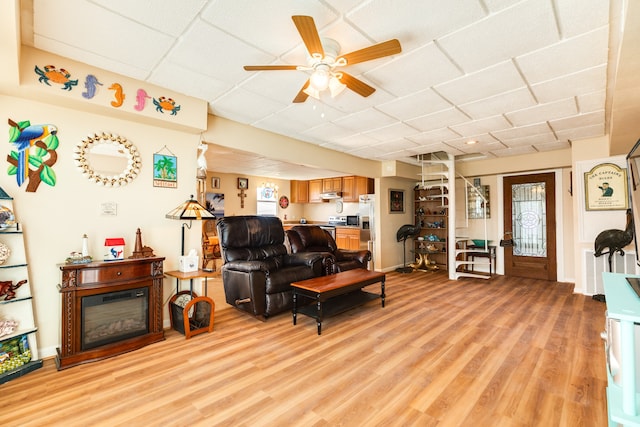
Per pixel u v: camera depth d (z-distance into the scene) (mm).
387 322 3287
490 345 2693
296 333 2982
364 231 6953
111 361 2383
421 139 4605
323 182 8484
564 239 5355
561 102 3146
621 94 2205
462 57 2309
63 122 2557
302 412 1773
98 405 1828
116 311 2594
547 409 1801
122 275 2543
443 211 6672
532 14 1819
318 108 3342
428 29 1973
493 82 2711
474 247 6305
